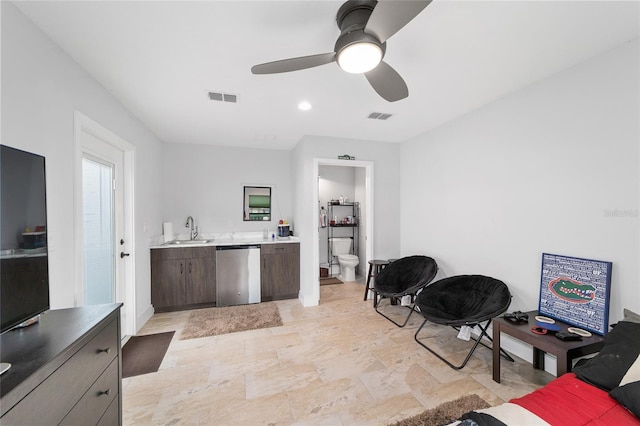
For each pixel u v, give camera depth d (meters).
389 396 1.87
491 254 2.67
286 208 4.69
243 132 3.59
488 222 2.70
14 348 0.92
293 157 4.49
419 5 1.06
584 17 1.48
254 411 1.73
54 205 1.60
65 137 1.72
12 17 1.32
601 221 1.85
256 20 1.49
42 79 1.52
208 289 3.65
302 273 3.84
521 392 1.90
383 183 4.06
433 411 1.70
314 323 3.12
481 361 2.32
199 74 2.07
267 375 2.12
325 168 5.61
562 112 2.07
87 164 2.15
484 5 1.38
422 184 3.65
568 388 1.25
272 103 2.63
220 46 1.72
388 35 1.27
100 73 2.02
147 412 1.72
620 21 1.51
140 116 2.94
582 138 1.95
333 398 1.85
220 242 3.97
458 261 3.07
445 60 1.90
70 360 0.97
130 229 2.78
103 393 1.21
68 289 1.70
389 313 3.45
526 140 2.33
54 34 1.56
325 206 5.61
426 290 2.80
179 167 4.16
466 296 2.66
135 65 1.93
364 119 3.10
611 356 1.32
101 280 2.37
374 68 1.54
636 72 1.68
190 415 1.69
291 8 1.40
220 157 4.36
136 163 2.93
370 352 2.47
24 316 1.01
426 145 3.57
